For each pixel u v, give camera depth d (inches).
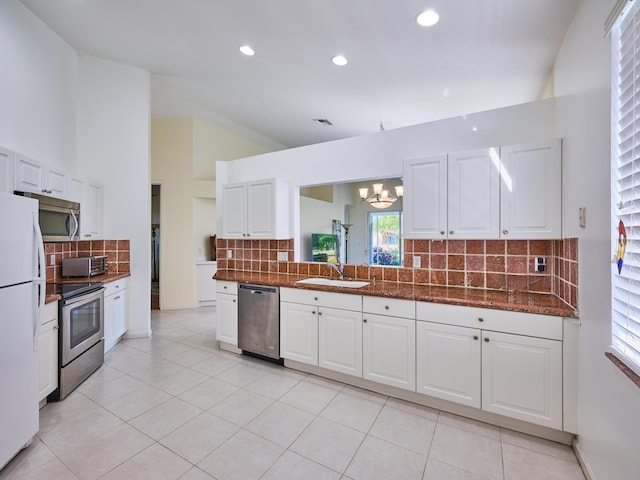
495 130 101.1
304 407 92.0
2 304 65.5
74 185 126.4
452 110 157.8
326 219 177.9
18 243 70.5
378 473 65.8
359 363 101.7
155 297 255.6
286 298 118.3
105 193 147.8
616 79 53.9
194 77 148.9
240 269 159.9
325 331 108.8
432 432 80.0
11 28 102.6
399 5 85.0
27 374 71.9
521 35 89.7
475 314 82.7
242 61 126.8
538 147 85.5
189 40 117.3
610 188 55.3
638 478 45.3
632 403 47.1
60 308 95.7
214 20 102.5
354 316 102.5
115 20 110.6
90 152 144.6
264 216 137.7
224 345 140.1
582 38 70.5
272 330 121.8
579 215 70.8
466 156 94.7
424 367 90.1
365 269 124.1
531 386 76.0
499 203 90.1
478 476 65.0
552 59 100.9
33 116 113.5
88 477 64.0
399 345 94.1
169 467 67.1
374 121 184.1
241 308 130.8
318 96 152.2
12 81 103.5
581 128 70.0
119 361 125.9
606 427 56.4
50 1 104.0
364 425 83.0
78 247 147.1
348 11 90.1
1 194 66.0
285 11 93.4
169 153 215.9
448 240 107.7
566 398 72.2
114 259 150.6
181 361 126.3
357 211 172.2
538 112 95.3
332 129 207.2
